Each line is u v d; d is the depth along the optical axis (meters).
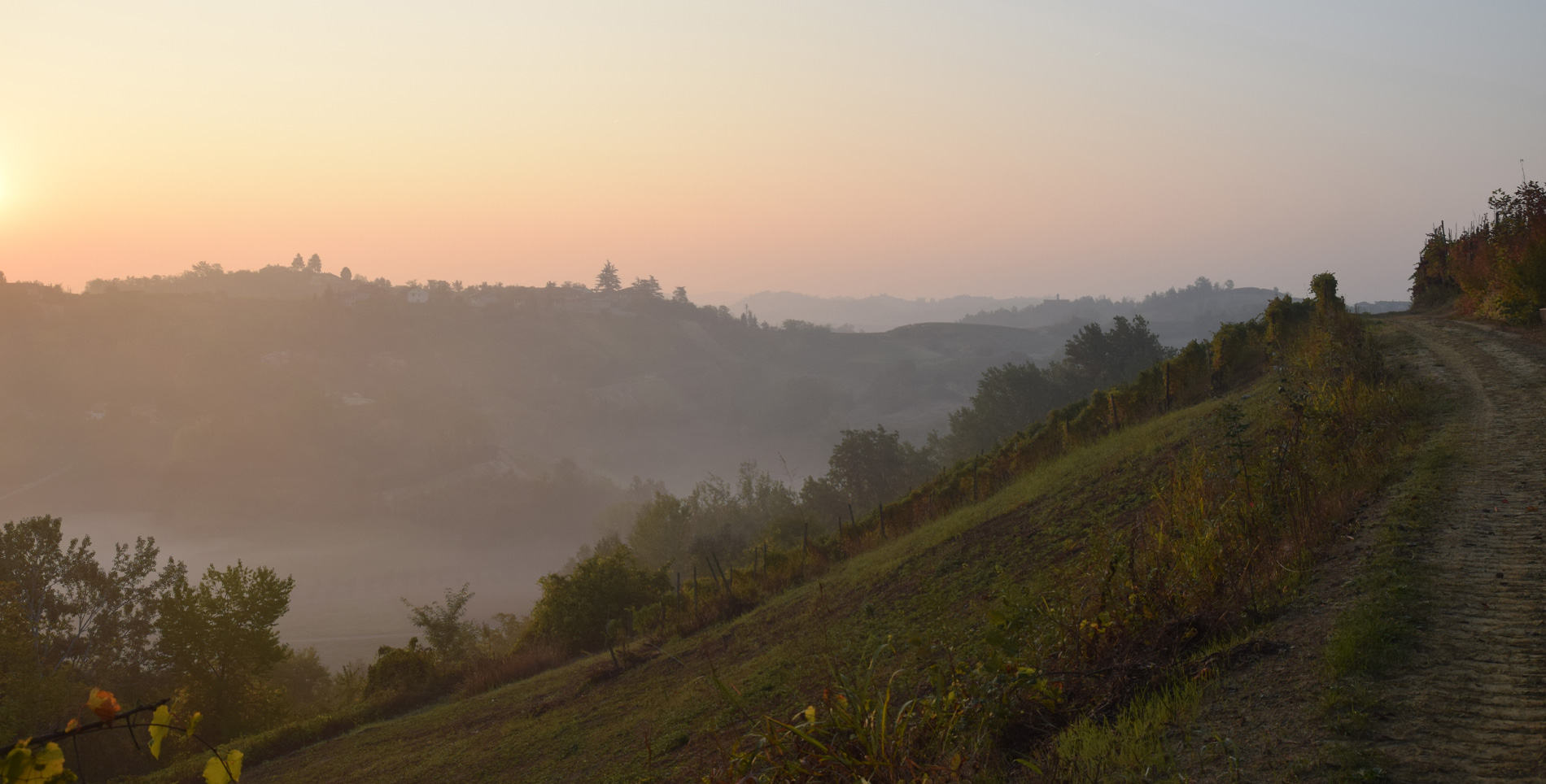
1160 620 6.54
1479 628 5.36
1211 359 24.92
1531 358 15.51
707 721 11.05
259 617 29.69
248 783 18.59
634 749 11.45
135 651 37.22
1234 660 5.67
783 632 16.08
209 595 29.73
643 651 20.61
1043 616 6.75
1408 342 19.86
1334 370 15.46
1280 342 23.91
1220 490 9.32
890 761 5.09
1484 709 4.44
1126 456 17.47
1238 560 7.25
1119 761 4.75
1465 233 29.58
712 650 17.44
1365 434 10.77
